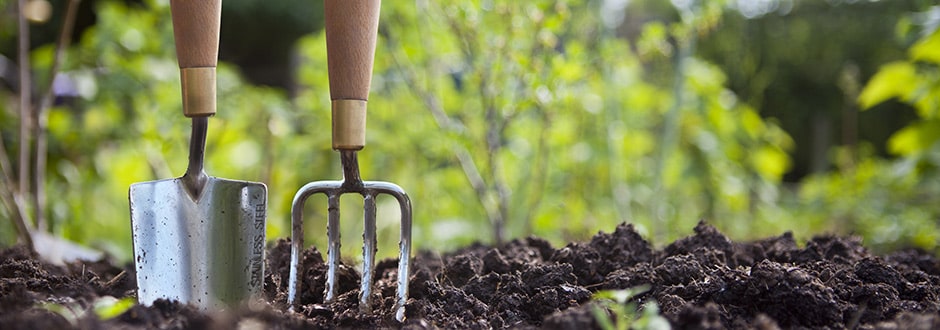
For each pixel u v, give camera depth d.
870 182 4.66
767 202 4.82
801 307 1.38
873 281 1.58
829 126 7.81
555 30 2.88
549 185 3.64
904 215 4.17
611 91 3.56
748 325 1.36
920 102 3.35
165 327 1.26
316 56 3.81
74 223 3.72
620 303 1.36
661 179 3.79
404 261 1.59
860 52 7.55
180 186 1.57
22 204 2.61
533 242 2.11
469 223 3.60
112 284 1.72
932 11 2.93
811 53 7.74
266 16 9.68
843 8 7.64
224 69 4.27
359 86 1.51
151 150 3.65
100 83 3.97
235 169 3.88
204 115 1.51
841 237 2.16
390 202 3.67
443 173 3.61
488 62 2.99
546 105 2.95
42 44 7.33
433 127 3.33
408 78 3.25
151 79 4.00
